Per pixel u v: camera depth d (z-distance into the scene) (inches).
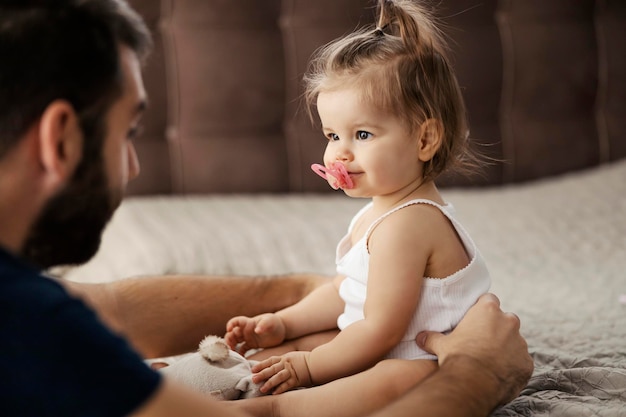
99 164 31.7
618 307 63.9
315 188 113.7
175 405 28.2
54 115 29.5
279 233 91.2
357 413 40.8
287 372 43.3
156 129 109.4
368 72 44.6
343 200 109.3
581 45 116.5
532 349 53.9
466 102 114.0
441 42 49.9
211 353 44.5
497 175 116.7
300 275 57.1
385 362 42.2
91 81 30.6
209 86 109.0
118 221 94.0
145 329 52.9
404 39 45.6
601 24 117.3
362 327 42.7
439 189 114.0
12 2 30.1
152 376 28.0
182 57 108.1
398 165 44.4
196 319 53.9
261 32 109.8
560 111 117.9
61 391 26.7
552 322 60.7
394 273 42.3
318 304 50.5
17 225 31.0
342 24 110.4
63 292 28.7
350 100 44.4
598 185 108.2
